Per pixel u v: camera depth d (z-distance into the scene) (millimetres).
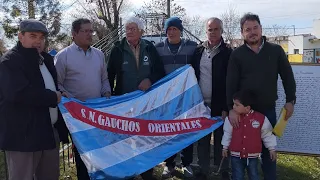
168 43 4836
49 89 3309
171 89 4355
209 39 4445
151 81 4414
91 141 3859
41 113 3301
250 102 3797
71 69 4113
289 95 3979
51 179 3656
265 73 3852
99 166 3807
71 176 5059
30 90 3113
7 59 3115
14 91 3061
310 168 5355
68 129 3811
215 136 4641
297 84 4836
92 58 4238
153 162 3984
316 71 4766
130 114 4125
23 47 3211
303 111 4855
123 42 4570
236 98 3809
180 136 4195
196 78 4473
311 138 4867
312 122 4844
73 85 4141
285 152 4953
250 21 3801
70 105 3844
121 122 4059
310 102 4824
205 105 4438
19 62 3133
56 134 3854
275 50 3875
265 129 3871
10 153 3256
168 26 4703
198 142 4785
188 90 4395
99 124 3951
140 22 4473
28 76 3184
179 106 4320
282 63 3930
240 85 3969
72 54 4133
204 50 4555
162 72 4617
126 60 4508
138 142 4055
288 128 4914
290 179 4918
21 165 3250
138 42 4539
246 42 3916
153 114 4219
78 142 3799
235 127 3893
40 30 3195
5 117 3184
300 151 4914
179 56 4766
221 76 4430
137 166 3932
